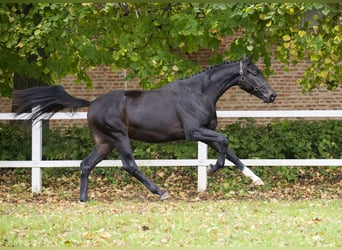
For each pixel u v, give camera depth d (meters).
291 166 16.72
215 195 15.02
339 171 17.08
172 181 16.52
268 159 15.93
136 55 15.70
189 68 16.12
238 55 16.08
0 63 16.97
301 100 23.33
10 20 15.77
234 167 16.78
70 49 16.16
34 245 9.55
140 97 14.00
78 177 16.77
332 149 16.92
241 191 15.32
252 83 13.91
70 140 16.83
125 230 10.46
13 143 16.89
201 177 15.49
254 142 16.61
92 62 16.73
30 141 17.03
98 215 11.94
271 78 23.30
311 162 15.24
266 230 10.38
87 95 23.64
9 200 14.52
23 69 16.97
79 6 15.33
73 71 17.02
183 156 16.41
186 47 16.72
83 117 15.67
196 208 12.71
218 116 15.32
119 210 12.56
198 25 15.74
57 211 12.60
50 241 9.81
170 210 12.44
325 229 10.34
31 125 14.23
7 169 17.53
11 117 15.46
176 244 9.46
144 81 16.23
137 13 16.16
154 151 16.73
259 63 22.98
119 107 13.93
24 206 13.40
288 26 15.34
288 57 16.09
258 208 12.55
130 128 13.95
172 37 16.39
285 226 10.64
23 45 15.66
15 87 18.62
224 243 9.52
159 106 13.85
